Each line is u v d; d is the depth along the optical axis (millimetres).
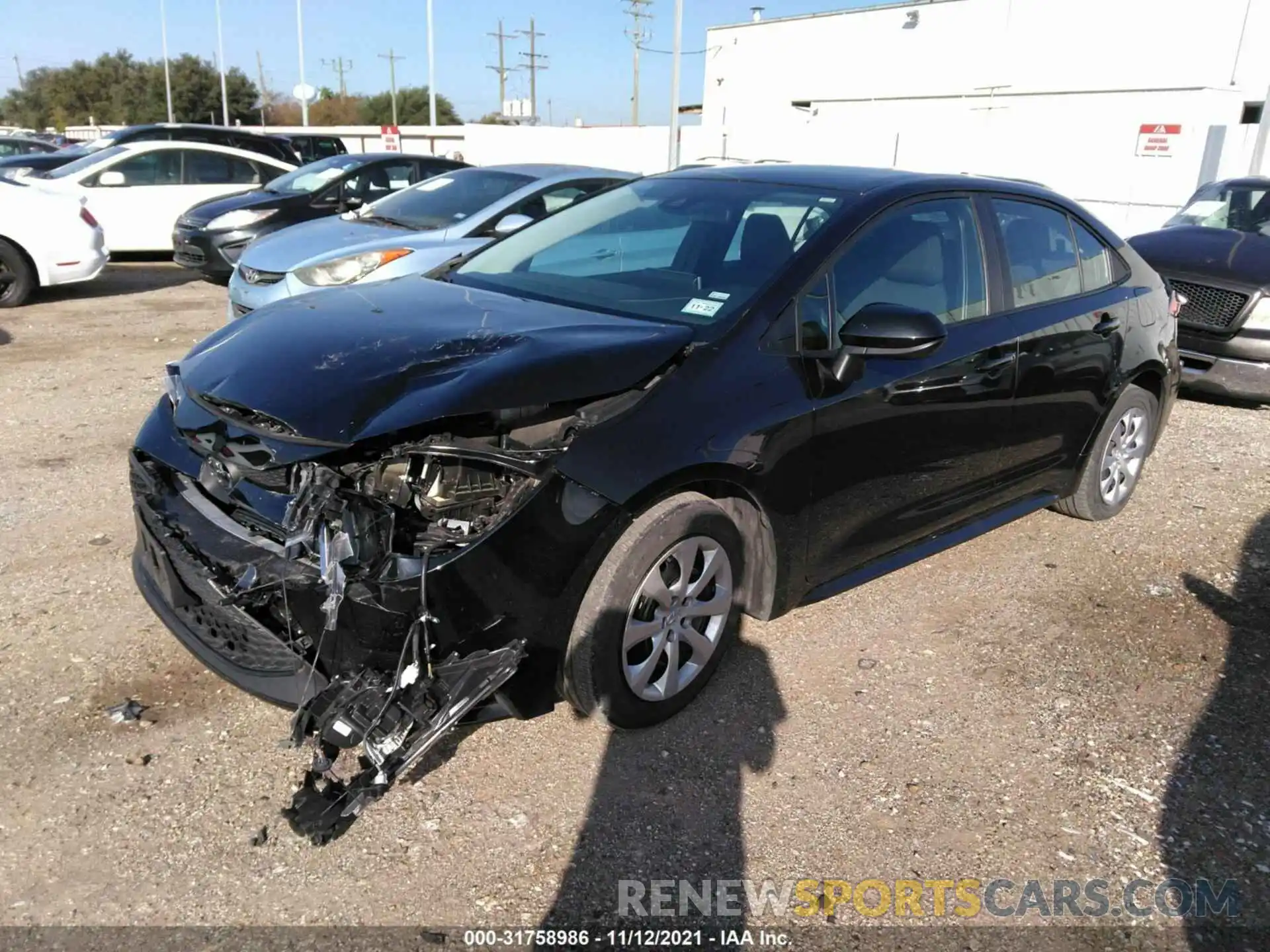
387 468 2607
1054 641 3744
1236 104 22812
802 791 2855
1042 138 26250
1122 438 4820
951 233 3830
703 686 3227
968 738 3133
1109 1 24750
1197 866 2637
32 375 6992
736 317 3141
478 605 2521
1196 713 3312
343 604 2420
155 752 2887
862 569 3678
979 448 3885
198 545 2688
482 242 7191
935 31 28938
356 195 10898
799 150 33719
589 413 2750
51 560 4027
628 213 3959
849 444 3309
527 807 2740
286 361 2773
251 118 73188
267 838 2594
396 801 2740
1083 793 2898
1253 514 5102
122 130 15102
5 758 2830
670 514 2857
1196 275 7105
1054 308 4191
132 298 10477
